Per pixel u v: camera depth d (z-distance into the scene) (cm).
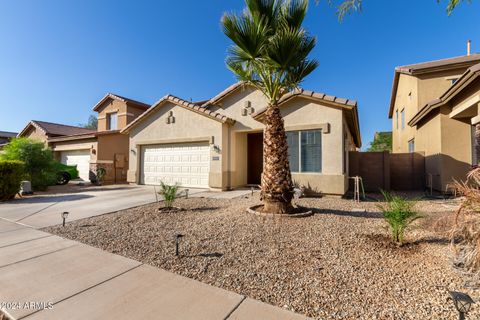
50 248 456
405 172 1294
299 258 391
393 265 357
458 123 1013
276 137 664
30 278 339
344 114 1009
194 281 328
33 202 955
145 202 913
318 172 978
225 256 406
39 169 1349
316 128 980
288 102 1035
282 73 648
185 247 450
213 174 1229
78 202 938
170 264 382
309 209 716
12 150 1341
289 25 617
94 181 1702
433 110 1120
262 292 298
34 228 589
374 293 288
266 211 666
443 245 414
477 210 332
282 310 261
